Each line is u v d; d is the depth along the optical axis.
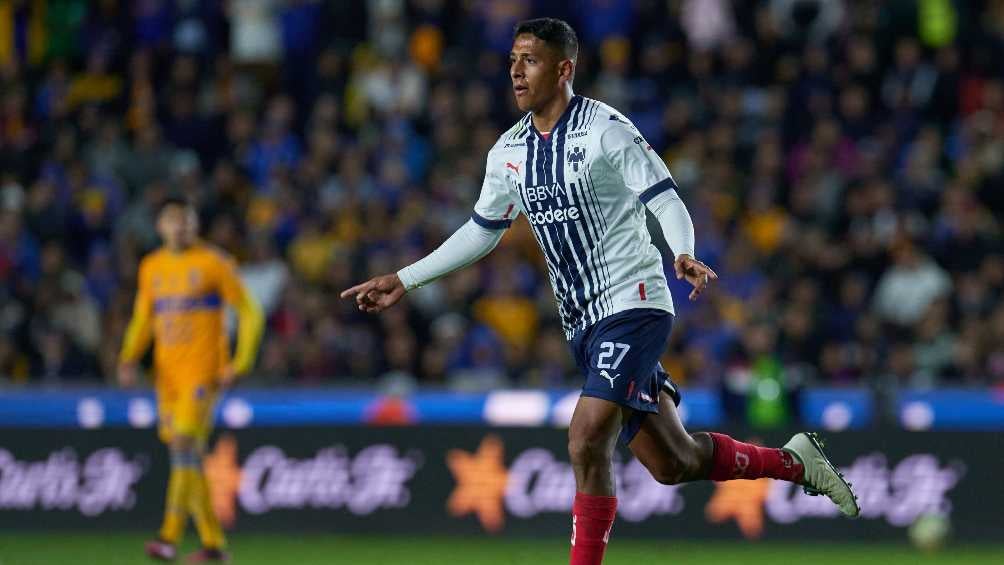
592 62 59.78
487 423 39.12
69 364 45.97
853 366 44.62
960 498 37.47
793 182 54.75
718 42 60.59
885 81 57.81
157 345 32.75
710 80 57.41
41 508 39.97
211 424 40.12
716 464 22.33
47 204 52.62
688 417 40.22
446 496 39.00
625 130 20.94
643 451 21.81
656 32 59.81
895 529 37.62
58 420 40.78
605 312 21.30
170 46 60.31
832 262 49.25
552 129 21.31
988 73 58.12
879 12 59.56
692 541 38.03
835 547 37.12
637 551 36.19
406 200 51.72
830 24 60.34
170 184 52.66
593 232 21.22
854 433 37.94
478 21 59.41
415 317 47.19
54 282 47.81
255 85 60.19
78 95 60.81
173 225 32.62
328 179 54.41
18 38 62.91
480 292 48.69
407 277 22.69
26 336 47.41
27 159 55.41
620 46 58.78
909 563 34.06
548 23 21.31
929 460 37.69
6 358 46.38
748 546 37.28
